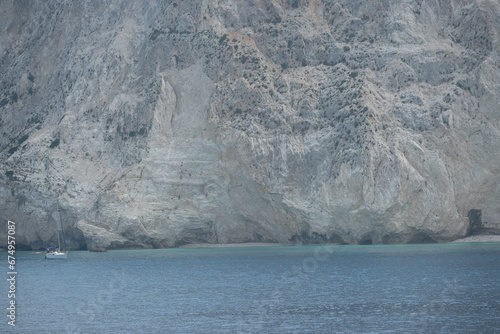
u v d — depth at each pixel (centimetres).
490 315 4812
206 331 4616
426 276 6838
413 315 4909
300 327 4644
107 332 4697
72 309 5684
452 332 4353
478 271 7019
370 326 4597
